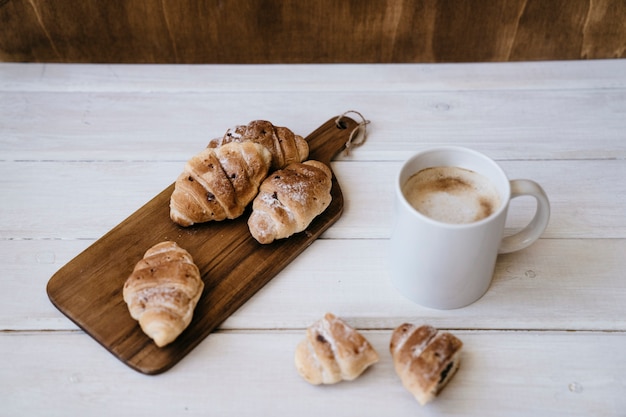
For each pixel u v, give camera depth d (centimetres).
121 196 72
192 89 84
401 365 57
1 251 67
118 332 60
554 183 73
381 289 64
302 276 65
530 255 67
